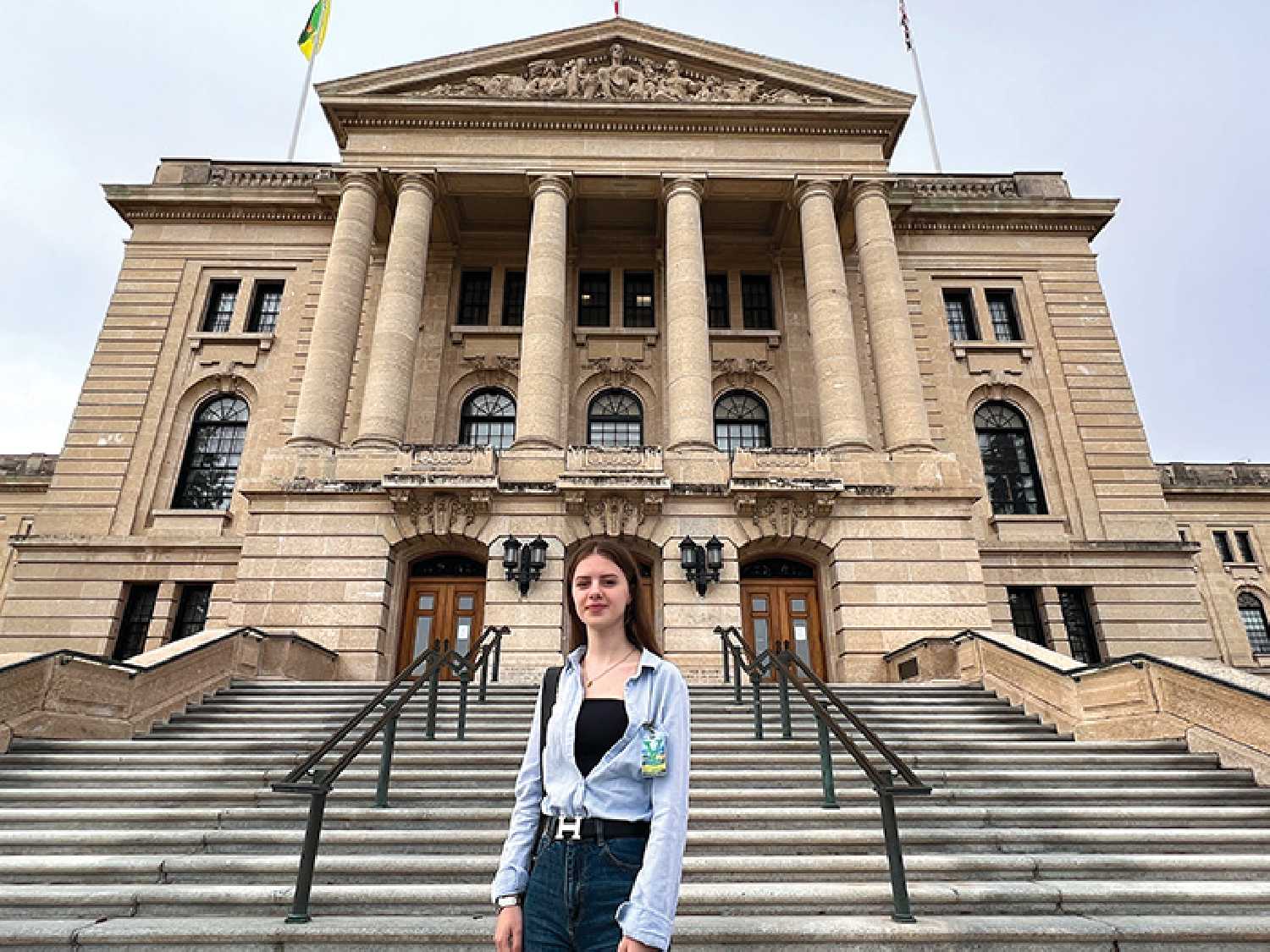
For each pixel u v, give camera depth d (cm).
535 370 1892
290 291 2366
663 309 2356
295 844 629
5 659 914
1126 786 809
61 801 743
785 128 2198
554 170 2123
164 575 2023
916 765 859
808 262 2080
